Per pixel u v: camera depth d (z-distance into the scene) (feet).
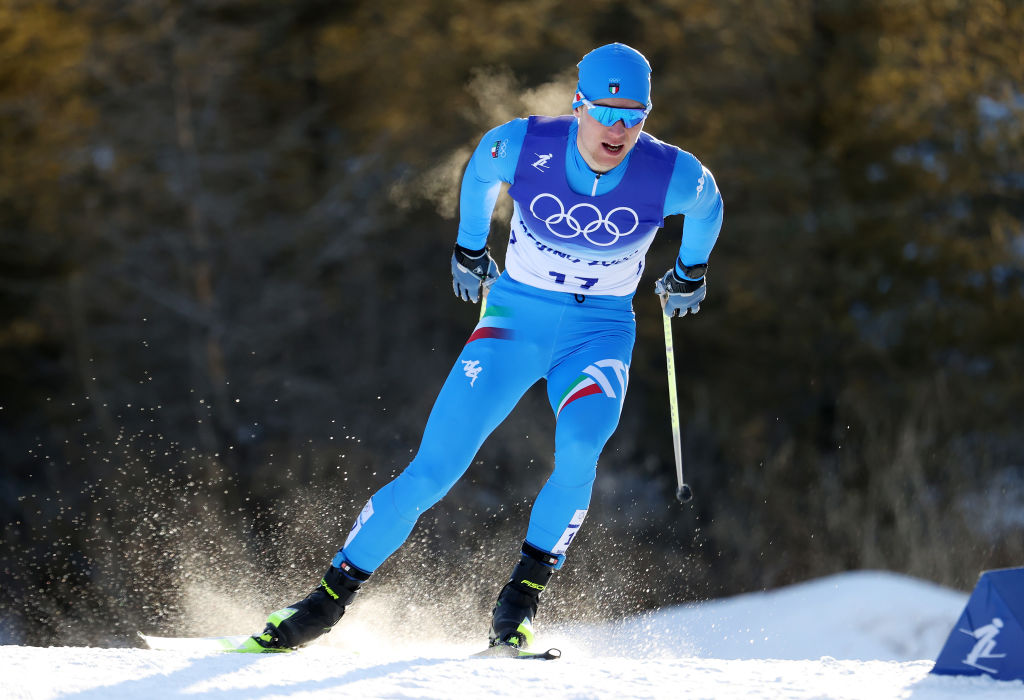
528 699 26.32
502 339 39.52
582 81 35.86
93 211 161.17
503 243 145.28
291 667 29.12
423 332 173.78
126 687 26.30
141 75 163.63
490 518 151.64
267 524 144.46
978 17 178.60
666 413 176.24
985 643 28.45
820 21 178.29
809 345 178.29
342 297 171.83
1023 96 182.50
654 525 164.86
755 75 172.04
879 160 181.27
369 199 169.78
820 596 78.69
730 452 173.06
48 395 162.71
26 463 154.30
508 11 165.37
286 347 166.61
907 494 152.05
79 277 159.63
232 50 164.35
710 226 39.88
